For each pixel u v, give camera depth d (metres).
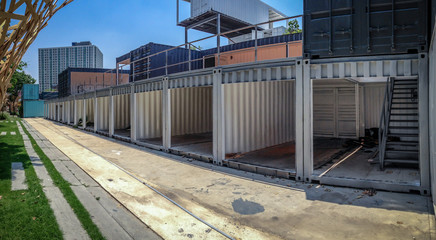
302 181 7.04
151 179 7.48
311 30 6.79
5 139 14.67
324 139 13.80
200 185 6.90
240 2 19.59
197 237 4.19
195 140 13.70
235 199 5.88
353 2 6.33
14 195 5.67
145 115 14.59
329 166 8.18
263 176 7.61
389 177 6.80
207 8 17.67
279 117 12.21
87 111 24.95
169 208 5.38
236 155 9.62
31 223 4.43
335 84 13.53
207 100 17.30
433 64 4.86
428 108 5.72
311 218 4.85
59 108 33.59
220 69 8.84
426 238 4.03
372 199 5.70
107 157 10.51
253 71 7.98
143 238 4.14
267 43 14.07
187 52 18.61
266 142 11.33
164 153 11.24
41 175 7.35
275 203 5.61
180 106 15.73
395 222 4.59
